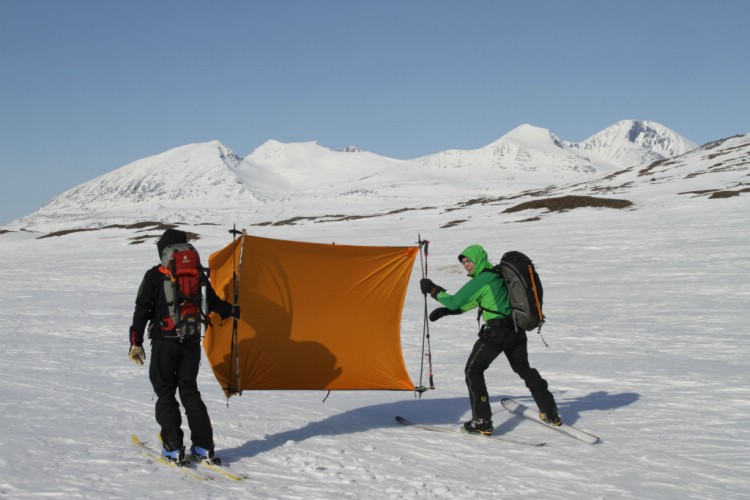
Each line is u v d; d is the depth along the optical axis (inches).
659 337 434.0
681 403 267.1
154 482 168.7
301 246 239.6
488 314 227.5
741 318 496.1
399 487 171.0
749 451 204.5
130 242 2018.9
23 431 207.9
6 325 544.7
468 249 232.5
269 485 170.7
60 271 1215.6
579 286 731.4
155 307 192.7
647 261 911.7
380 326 247.4
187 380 191.6
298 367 242.4
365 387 247.0
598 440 217.2
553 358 375.2
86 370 338.3
